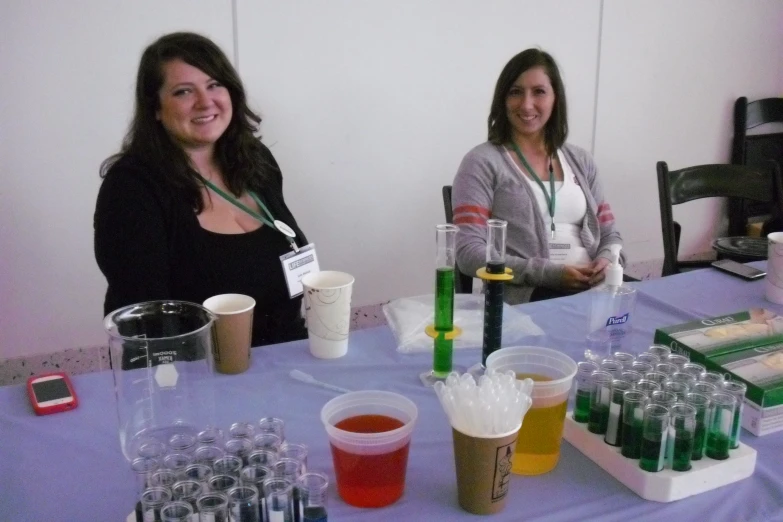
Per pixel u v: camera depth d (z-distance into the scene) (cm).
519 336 128
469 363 118
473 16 254
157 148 151
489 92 266
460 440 77
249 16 221
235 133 165
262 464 75
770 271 147
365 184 256
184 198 152
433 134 262
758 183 238
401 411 85
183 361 92
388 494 80
